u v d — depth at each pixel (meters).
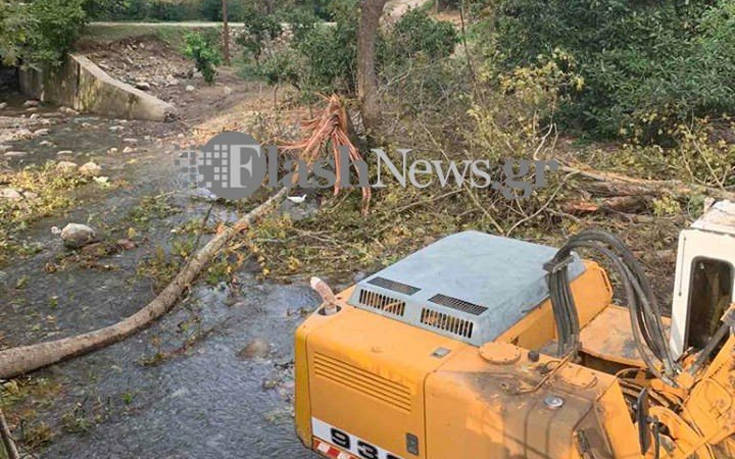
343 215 9.56
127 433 5.48
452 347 3.66
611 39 12.20
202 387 6.09
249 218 9.52
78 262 8.85
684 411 3.37
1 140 15.59
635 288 3.50
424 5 21.25
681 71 11.02
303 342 3.97
